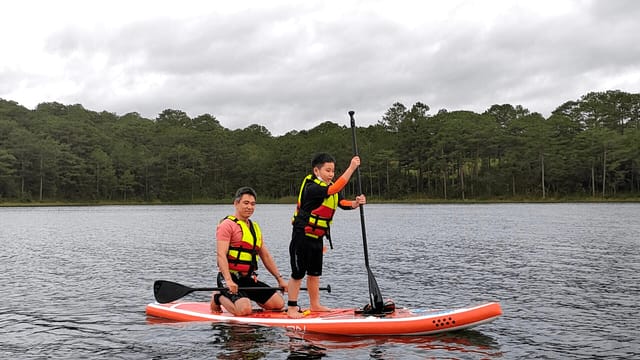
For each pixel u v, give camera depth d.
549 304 9.48
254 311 7.98
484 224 34.31
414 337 7.02
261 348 6.55
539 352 6.50
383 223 37.47
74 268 14.94
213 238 26.14
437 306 9.49
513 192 98.69
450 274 13.16
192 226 37.72
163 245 22.25
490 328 7.62
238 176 128.50
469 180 107.38
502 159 101.81
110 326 7.86
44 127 124.38
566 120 108.06
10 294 10.79
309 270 7.49
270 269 8.04
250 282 7.85
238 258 7.71
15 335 7.43
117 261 16.56
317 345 6.65
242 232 7.70
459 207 75.69
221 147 132.00
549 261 15.51
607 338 7.16
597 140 93.12
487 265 14.79
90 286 11.83
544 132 98.56
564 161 95.00
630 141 91.94
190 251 19.64
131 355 6.41
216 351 6.47
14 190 109.25
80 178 115.56
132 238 26.30
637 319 8.29
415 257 16.80
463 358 6.22
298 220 7.39
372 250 19.03
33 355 6.48
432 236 25.17
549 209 61.41
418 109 121.62
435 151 103.50
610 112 118.38
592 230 27.52
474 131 102.06
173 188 124.81
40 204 108.56
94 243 23.38
